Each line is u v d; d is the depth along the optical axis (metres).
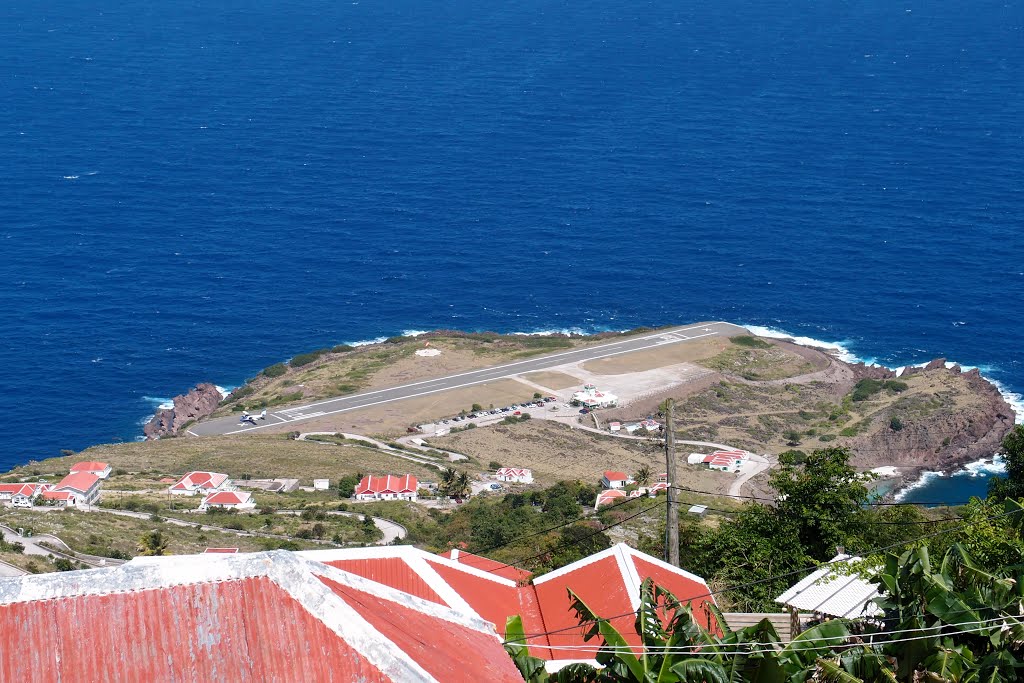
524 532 117.38
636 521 120.62
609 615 57.56
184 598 32.03
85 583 31.94
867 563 57.44
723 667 40.59
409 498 163.12
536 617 59.47
